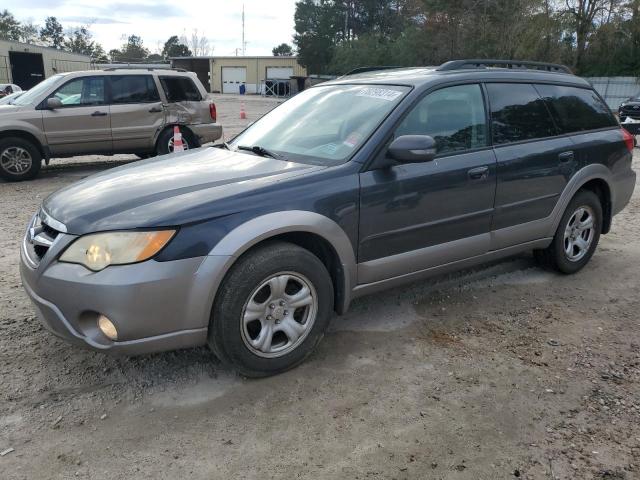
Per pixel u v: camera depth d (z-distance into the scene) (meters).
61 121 9.68
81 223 2.98
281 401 3.10
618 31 36.69
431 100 3.88
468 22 39.12
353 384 3.27
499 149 4.20
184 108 10.81
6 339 3.74
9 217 7.06
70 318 2.92
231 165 3.68
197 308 2.97
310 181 3.33
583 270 5.21
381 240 3.63
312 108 4.26
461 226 4.03
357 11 69.50
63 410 3.01
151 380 3.29
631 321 4.16
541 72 4.78
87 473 2.55
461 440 2.79
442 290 4.67
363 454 2.69
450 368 3.46
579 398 3.16
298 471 2.58
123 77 10.25
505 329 3.99
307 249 3.57
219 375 3.35
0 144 9.34
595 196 5.01
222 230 3.01
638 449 2.75
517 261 5.38
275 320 3.25
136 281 2.81
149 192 3.21
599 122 5.09
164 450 2.71
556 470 2.60
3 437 2.78
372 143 3.57
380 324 4.04
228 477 2.54
